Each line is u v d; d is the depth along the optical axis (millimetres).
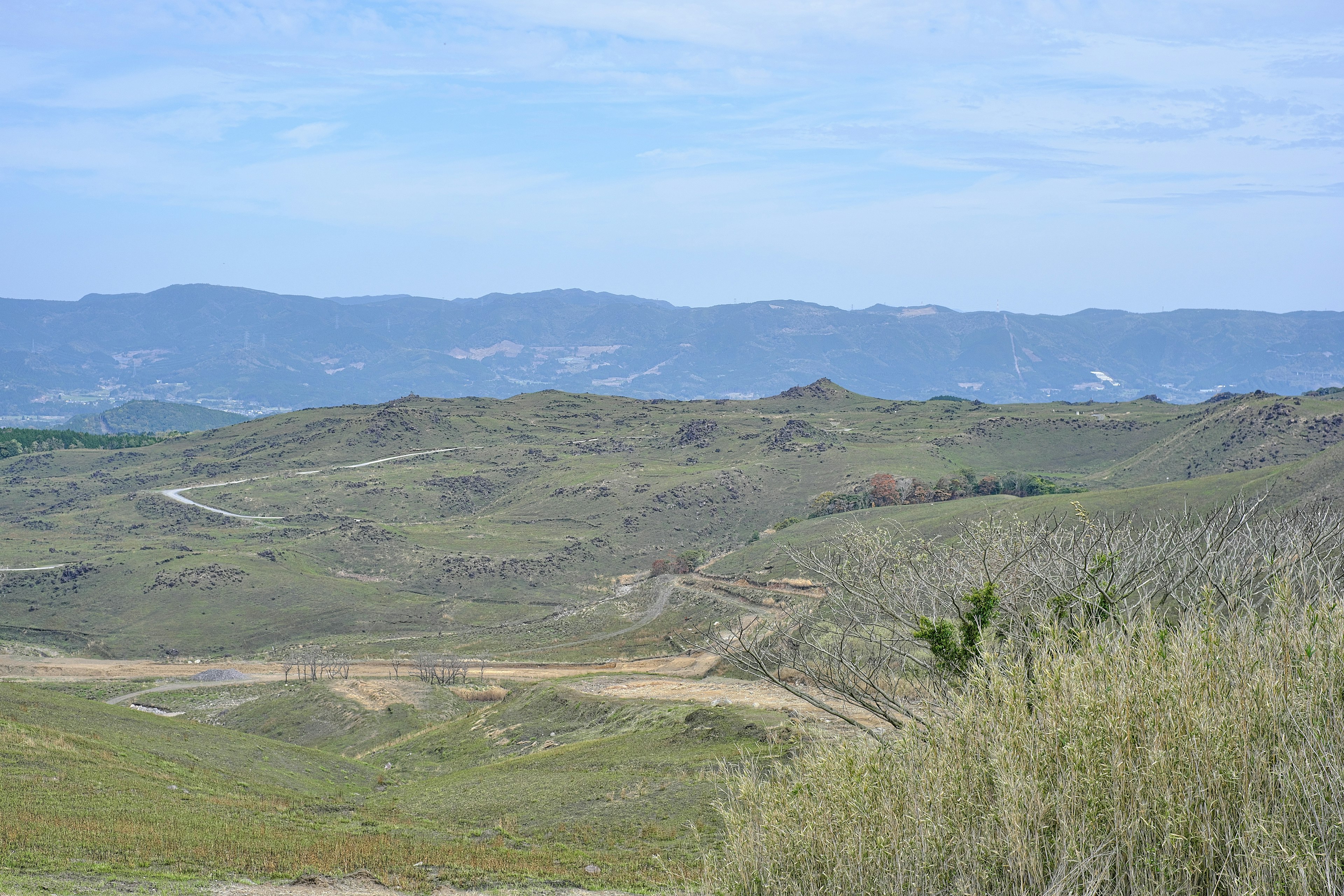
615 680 69125
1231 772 7980
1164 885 7652
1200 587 12836
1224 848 7820
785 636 16203
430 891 21938
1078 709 9227
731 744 36781
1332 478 61781
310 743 72125
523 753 53875
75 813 25344
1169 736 8516
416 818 33906
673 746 39406
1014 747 9492
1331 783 7613
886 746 11547
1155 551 14453
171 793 31609
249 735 52875
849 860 9734
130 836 23375
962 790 9500
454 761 57312
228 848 23656
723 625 60688
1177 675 9148
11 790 26938
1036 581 15008
